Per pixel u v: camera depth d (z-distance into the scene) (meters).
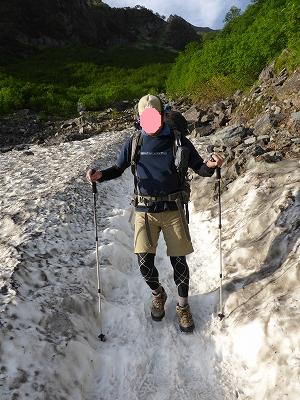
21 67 43.81
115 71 43.34
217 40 23.53
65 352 4.13
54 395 3.72
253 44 16.84
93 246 6.32
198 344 4.53
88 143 16.09
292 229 5.36
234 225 6.41
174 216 4.47
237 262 5.52
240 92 16.08
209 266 5.80
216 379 4.10
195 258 6.13
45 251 5.89
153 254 4.62
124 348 4.52
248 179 7.34
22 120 24.86
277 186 6.68
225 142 10.77
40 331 4.30
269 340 4.09
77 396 3.88
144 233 4.51
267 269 5.10
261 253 5.36
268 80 14.19
